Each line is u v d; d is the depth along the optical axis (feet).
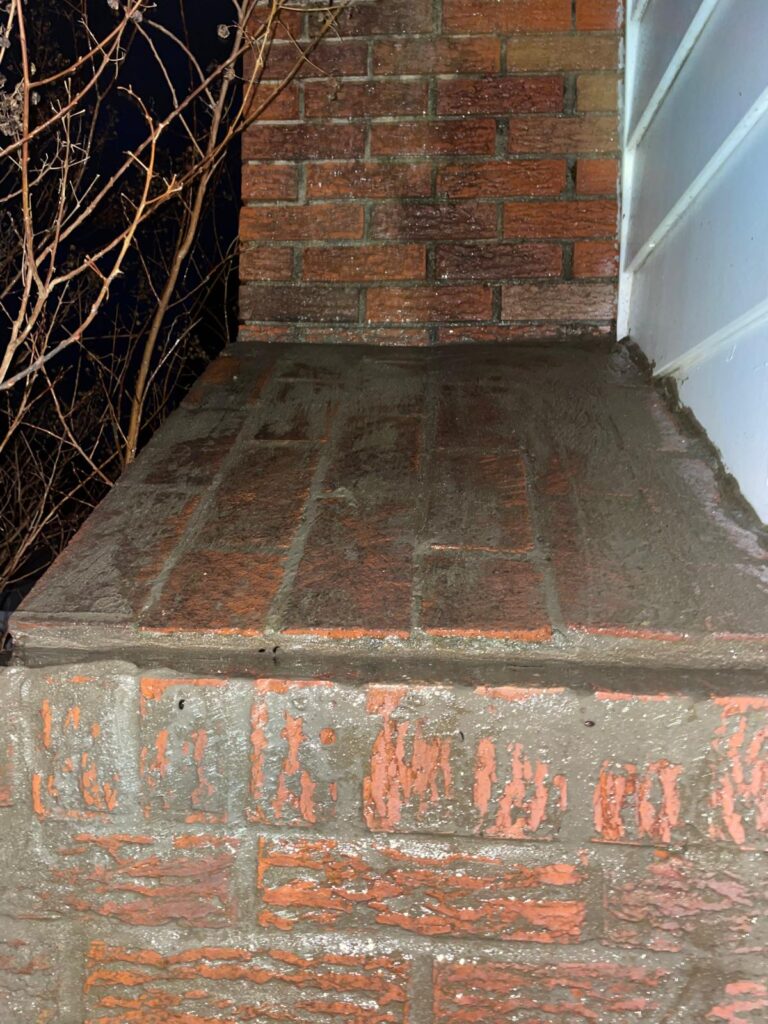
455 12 6.82
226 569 3.71
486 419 5.27
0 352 9.91
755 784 3.05
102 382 11.26
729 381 4.38
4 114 6.19
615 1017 3.26
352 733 3.16
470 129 6.86
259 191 7.02
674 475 4.50
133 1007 3.46
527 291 6.88
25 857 3.38
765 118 3.91
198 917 3.37
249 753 3.22
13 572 11.18
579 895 3.21
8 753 3.31
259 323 7.08
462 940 3.29
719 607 3.34
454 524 4.03
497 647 3.22
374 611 3.36
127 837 3.34
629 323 6.71
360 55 6.92
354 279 6.99
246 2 6.74
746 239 4.09
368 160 6.95
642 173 6.33
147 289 11.35
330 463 4.74
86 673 3.23
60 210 6.72
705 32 4.86
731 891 3.13
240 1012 3.43
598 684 3.11
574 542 3.86
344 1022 3.39
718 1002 3.20
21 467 11.62
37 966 3.45
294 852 3.29
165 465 4.76
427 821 3.21
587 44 6.76
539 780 3.13
